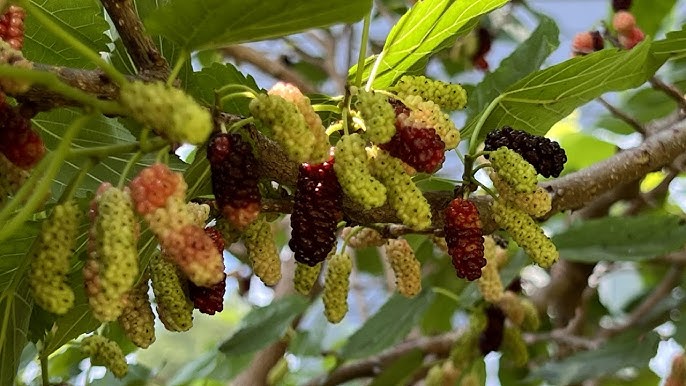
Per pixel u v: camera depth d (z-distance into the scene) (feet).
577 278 1.84
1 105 0.75
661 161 1.17
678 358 1.48
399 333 1.58
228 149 0.79
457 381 1.53
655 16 1.99
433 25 1.06
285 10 0.75
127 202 0.71
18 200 0.70
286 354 1.87
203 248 0.71
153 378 1.75
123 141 1.15
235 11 0.75
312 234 0.83
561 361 1.61
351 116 0.88
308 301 1.64
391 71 1.11
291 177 0.90
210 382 1.95
